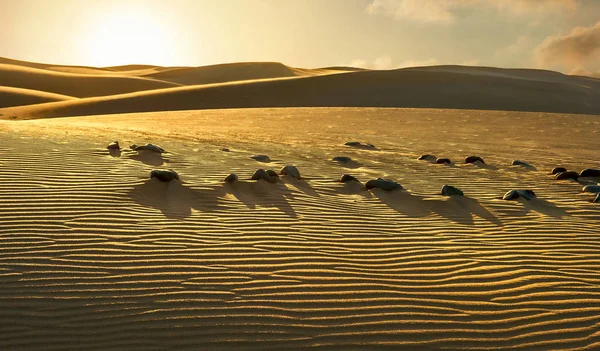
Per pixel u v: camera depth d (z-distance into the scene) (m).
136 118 26.19
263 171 8.27
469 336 4.25
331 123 23.64
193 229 5.99
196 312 4.31
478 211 7.65
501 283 5.15
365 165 11.16
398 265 5.46
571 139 19.12
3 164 7.85
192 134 15.63
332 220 6.79
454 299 4.79
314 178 9.12
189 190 7.39
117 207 6.41
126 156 9.33
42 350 3.81
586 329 4.41
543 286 5.11
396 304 4.64
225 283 4.79
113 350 3.85
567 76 104.06
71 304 4.29
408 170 10.77
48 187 6.93
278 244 5.77
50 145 9.69
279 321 4.27
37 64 124.56
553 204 8.26
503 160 13.27
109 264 4.94
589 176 10.81
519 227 6.95
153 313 4.26
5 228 5.49
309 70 133.88
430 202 7.91
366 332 4.22
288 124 23.00
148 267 4.95
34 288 4.45
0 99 50.31
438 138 18.55
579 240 6.49
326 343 4.06
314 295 4.70
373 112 29.48
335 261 5.44
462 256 5.79
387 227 6.67
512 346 4.16
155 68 136.25
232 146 12.67
